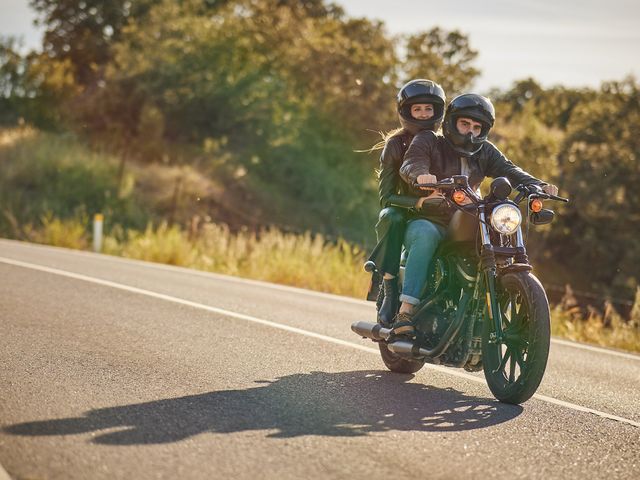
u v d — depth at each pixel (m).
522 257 6.13
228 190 35.06
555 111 49.25
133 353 7.33
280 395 6.00
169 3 42.28
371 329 6.82
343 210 35.53
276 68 39.72
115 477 4.09
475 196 6.20
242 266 18.42
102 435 4.79
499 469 4.52
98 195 31.12
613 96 37.16
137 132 38.81
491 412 5.86
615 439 5.36
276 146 37.16
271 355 7.62
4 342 7.54
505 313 6.33
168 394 5.86
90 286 11.87
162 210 31.77
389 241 6.82
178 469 4.24
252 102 38.28
